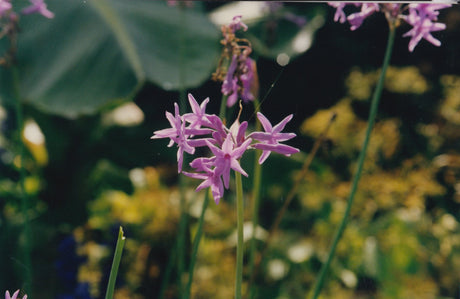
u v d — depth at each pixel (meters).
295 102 1.20
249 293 0.58
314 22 1.09
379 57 1.29
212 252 0.89
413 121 1.29
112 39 0.87
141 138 1.24
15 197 1.10
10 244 1.04
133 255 0.88
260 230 0.95
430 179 1.14
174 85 0.88
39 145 1.17
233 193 1.03
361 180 1.10
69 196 1.19
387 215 1.04
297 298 0.88
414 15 0.44
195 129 0.34
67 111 0.84
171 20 0.96
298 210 1.08
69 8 0.90
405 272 0.94
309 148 1.16
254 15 0.98
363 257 0.95
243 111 0.54
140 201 0.94
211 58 0.94
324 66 1.25
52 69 0.86
